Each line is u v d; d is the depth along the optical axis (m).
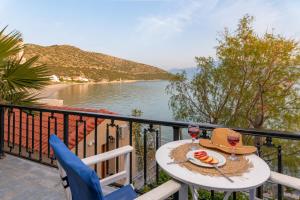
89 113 2.71
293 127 10.32
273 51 10.16
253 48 10.14
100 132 7.46
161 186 1.20
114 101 32.16
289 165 9.57
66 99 35.28
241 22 10.70
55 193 2.53
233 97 11.05
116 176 1.83
